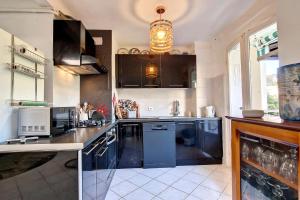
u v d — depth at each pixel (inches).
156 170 117.5
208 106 137.5
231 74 119.0
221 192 86.9
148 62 141.4
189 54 145.0
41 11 78.2
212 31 122.9
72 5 88.3
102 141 77.0
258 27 88.4
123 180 102.4
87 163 55.1
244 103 100.1
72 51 80.2
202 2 87.4
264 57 71.2
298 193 35.5
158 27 85.0
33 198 48.1
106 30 119.3
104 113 118.0
